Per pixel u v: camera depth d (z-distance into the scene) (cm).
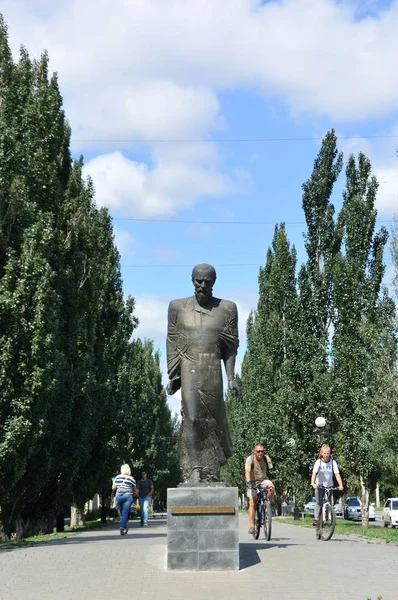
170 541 1069
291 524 3181
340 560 1178
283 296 4006
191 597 848
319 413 3591
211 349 1212
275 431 4553
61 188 2661
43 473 2462
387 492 8294
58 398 2498
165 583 949
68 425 2764
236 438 5728
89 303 2925
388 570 1069
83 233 2847
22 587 927
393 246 2827
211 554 1063
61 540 1802
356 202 3456
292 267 4081
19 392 1997
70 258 2752
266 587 917
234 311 1236
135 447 5362
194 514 1073
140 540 1692
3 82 2434
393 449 2675
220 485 1124
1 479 2050
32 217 2161
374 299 3372
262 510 1673
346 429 3266
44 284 2036
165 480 7000
